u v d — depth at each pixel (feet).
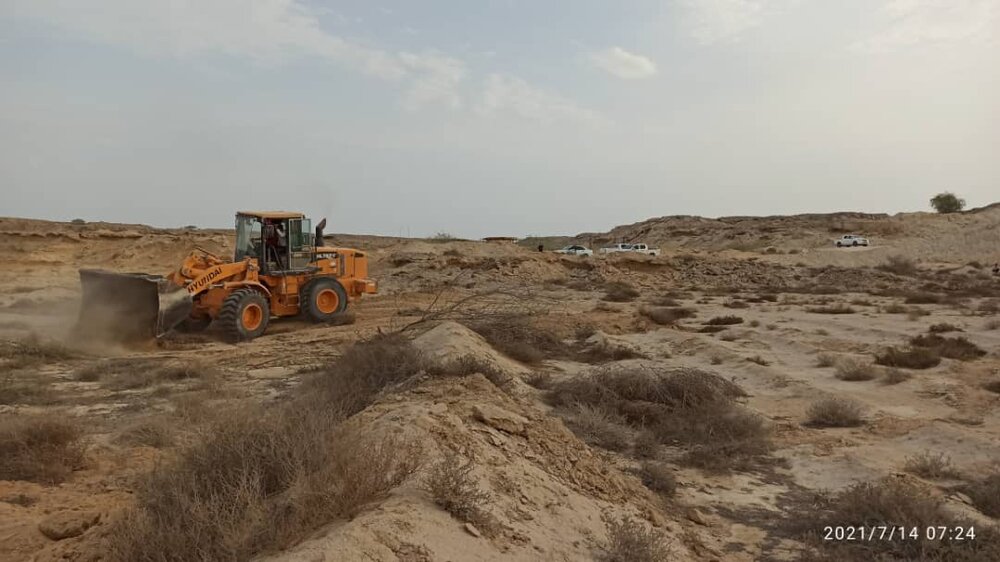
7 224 120.88
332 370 33.71
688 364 52.06
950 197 301.43
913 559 19.25
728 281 140.26
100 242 122.62
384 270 126.21
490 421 22.66
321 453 16.20
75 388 39.24
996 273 153.38
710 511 23.36
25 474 23.41
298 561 12.41
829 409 35.65
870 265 183.52
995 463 28.09
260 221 63.87
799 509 23.63
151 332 54.75
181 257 121.29
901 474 26.21
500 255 138.51
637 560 16.81
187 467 16.76
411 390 27.96
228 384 39.47
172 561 13.65
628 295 109.29
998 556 18.89
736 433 31.94
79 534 18.31
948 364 49.85
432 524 14.98
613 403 34.53
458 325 48.01
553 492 19.43
